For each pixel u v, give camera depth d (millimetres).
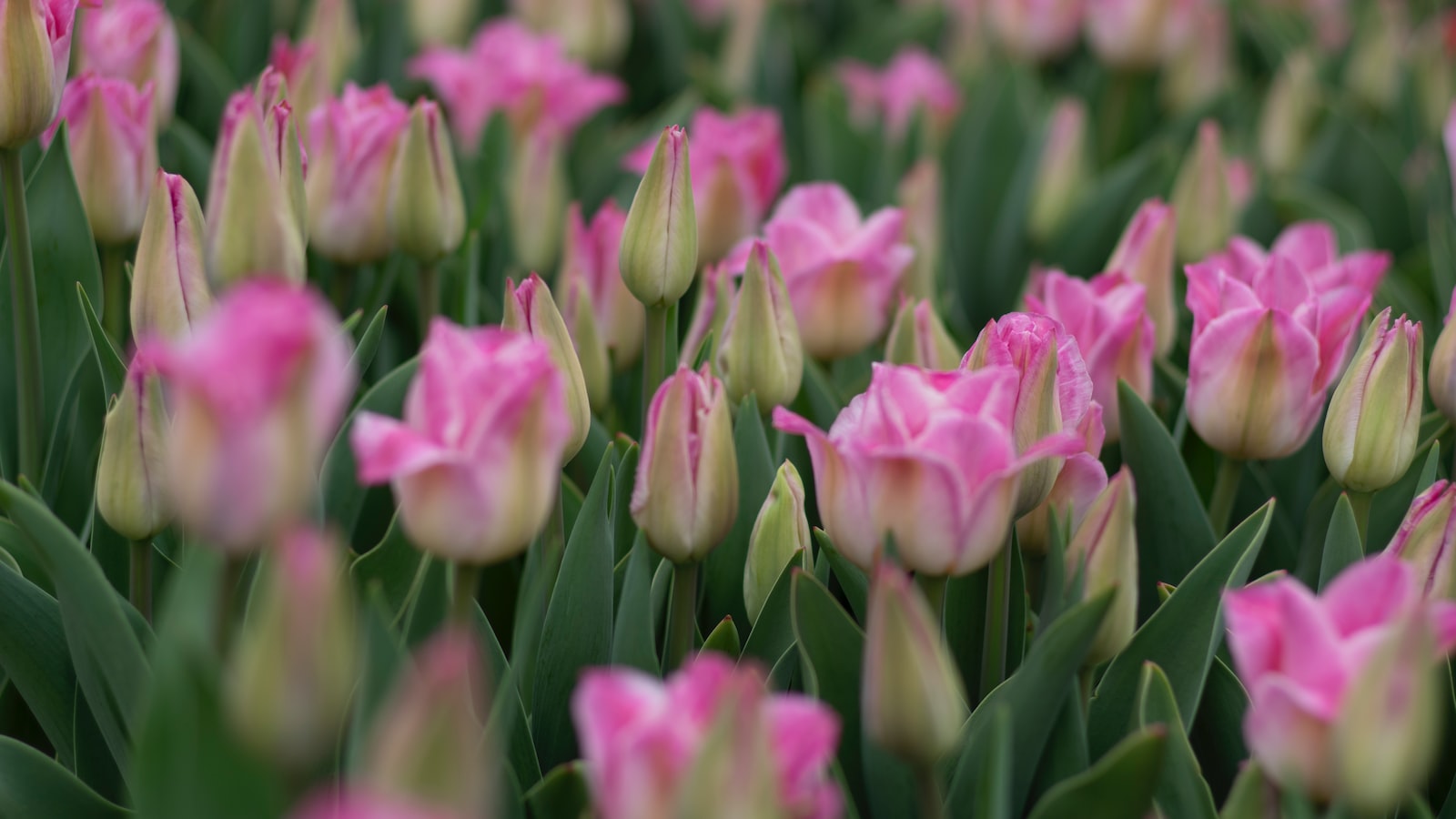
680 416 1308
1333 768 1218
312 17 1784
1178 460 1419
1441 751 1358
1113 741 1347
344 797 1263
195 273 1357
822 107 1926
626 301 1490
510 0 2268
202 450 1158
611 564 1354
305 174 1487
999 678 1347
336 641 1160
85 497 1464
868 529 1276
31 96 1366
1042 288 1555
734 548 1415
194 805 1182
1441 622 1224
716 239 1591
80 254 1477
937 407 1269
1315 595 1430
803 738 1192
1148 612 1441
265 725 1161
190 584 1194
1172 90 2316
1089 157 2299
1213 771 1370
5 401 1466
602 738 1185
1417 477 1455
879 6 2832
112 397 1406
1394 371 1355
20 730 1404
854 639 1311
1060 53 2510
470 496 1222
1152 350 1455
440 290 1556
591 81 1746
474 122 1727
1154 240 1509
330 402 1170
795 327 1416
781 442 1451
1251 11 2580
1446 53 2270
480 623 1323
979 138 1954
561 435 1230
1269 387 1387
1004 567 1332
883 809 1324
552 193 1615
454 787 1145
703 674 1187
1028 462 1266
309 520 1327
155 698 1180
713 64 2377
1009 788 1312
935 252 1677
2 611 1339
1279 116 2016
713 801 1166
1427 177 1887
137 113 1484
